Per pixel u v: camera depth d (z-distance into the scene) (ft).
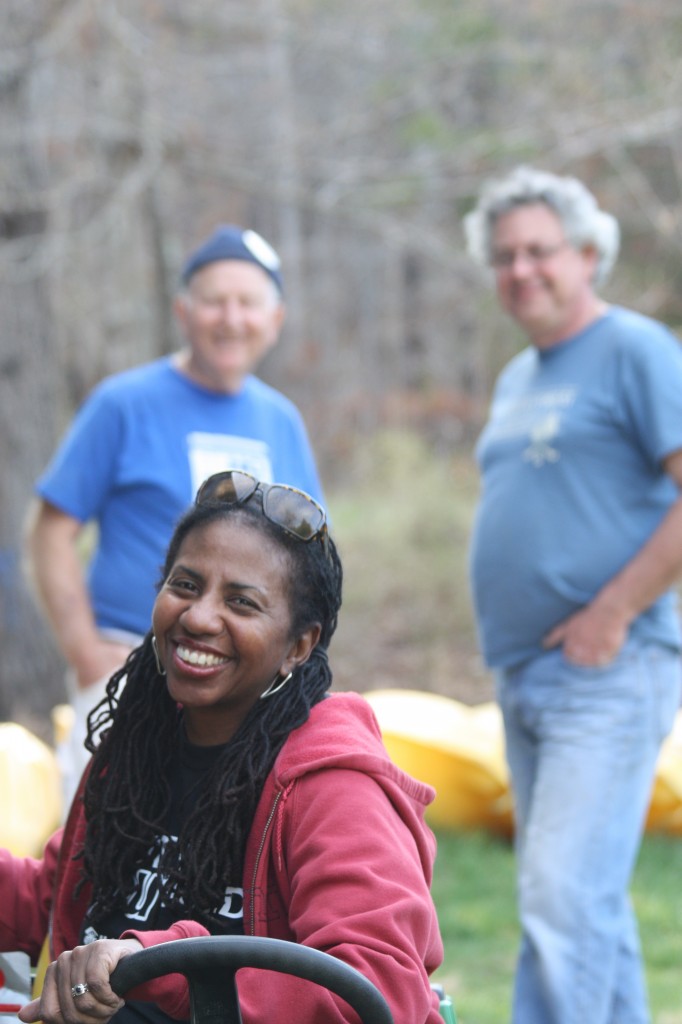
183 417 25.62
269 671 12.49
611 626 22.67
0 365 51.37
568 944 21.85
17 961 14.62
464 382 106.01
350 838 11.49
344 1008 10.65
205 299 25.57
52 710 51.31
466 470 83.15
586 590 23.34
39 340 52.26
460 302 101.40
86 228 59.98
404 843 11.75
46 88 58.18
